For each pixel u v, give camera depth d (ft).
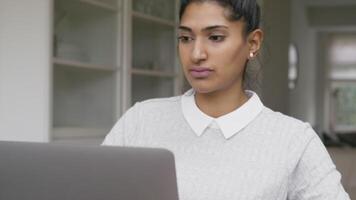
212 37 2.75
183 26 2.78
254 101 3.06
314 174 2.89
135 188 2.06
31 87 7.40
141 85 10.44
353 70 26.53
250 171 2.86
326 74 26.84
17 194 2.19
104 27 9.39
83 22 8.93
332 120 26.71
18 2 7.39
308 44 25.90
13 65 7.46
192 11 2.74
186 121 3.08
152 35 10.81
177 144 3.04
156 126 3.17
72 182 2.10
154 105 3.30
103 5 8.90
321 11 25.26
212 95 3.00
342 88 26.68
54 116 8.27
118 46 9.37
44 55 7.32
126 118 3.34
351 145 18.48
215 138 2.97
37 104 7.39
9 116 7.51
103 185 2.07
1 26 7.48
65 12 8.43
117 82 9.36
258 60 3.10
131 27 9.70
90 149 2.09
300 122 3.05
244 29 2.80
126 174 2.05
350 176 8.41
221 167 2.89
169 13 11.16
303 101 24.85
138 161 2.05
